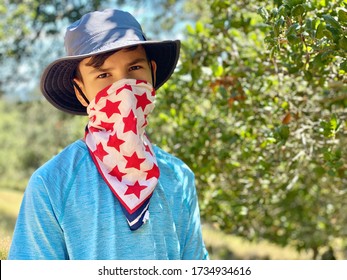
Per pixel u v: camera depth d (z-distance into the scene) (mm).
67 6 6797
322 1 2633
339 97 3406
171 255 2090
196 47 3889
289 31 2320
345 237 5047
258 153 3588
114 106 2053
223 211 4438
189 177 2271
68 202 1991
